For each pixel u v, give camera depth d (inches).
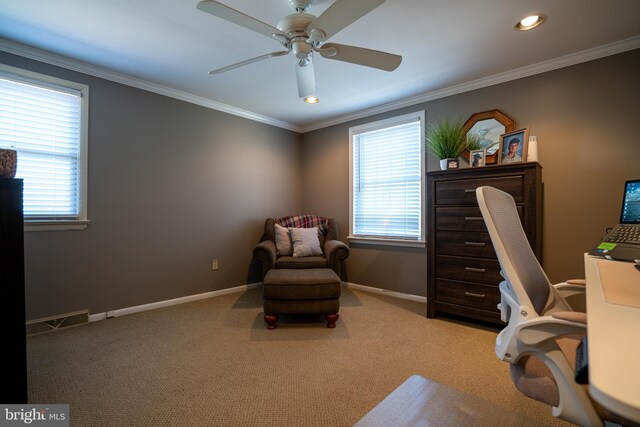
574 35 82.0
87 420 54.4
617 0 67.6
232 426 53.4
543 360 31.6
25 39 85.5
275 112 148.7
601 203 89.0
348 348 83.7
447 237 103.3
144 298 115.3
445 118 120.9
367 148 148.5
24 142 92.0
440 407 38.3
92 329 96.3
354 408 58.3
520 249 41.4
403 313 112.7
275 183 162.4
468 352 81.1
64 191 99.0
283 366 74.0
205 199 133.8
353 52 69.3
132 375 69.6
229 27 79.4
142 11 72.8
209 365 74.4
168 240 122.0
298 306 97.4
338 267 126.5
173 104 123.5
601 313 23.6
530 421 36.3
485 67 101.0
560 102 95.7
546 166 98.0
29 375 69.2
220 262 138.8
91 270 103.0
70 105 99.7
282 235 140.3
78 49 90.7
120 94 109.1
